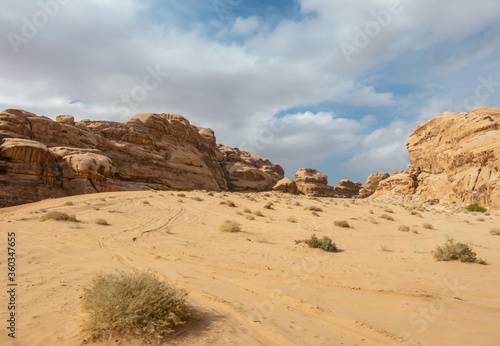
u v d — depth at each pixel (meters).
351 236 17.55
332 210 34.09
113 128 64.38
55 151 39.66
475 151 62.91
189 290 6.31
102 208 23.61
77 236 12.91
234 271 8.34
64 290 5.91
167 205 28.23
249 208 30.91
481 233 21.05
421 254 11.89
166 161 68.62
